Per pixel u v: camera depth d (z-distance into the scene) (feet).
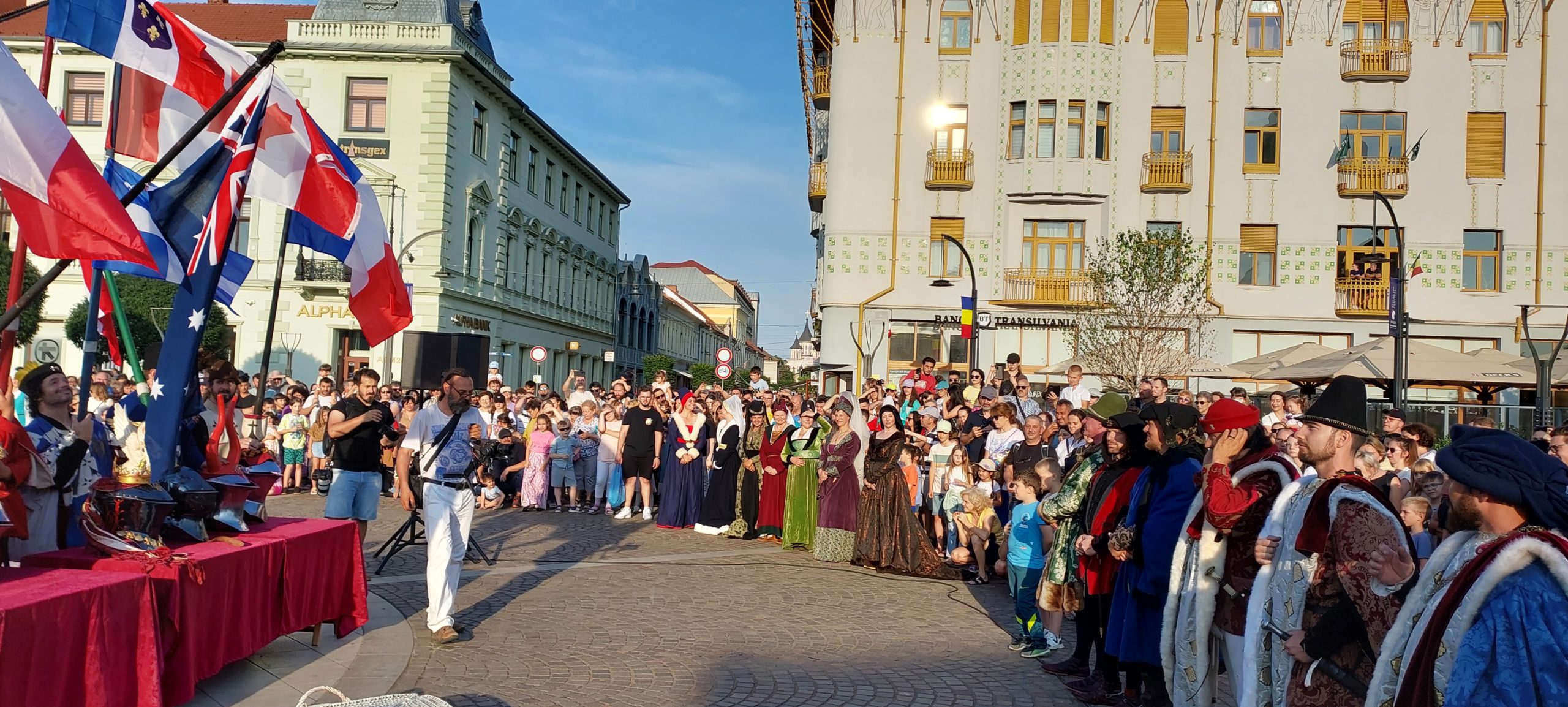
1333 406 12.60
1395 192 89.61
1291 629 12.35
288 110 24.67
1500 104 90.02
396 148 112.37
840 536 37.40
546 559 35.83
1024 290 91.81
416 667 21.09
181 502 17.90
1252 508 14.46
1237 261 91.56
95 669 13.99
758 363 465.47
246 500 20.57
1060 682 21.57
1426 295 90.12
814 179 101.76
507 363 136.36
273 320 24.99
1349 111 91.15
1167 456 18.08
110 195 16.17
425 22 114.52
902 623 27.02
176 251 20.83
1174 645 15.43
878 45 94.63
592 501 55.42
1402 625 10.04
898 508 35.14
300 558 20.35
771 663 22.33
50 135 15.72
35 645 12.87
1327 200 91.04
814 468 40.50
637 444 49.03
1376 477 26.43
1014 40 92.68
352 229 25.90
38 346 109.40
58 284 109.81
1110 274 82.89
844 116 94.63
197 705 17.40
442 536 23.39
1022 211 92.84
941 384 56.24
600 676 20.80
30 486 17.69
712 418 49.06
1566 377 55.36
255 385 66.28
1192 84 91.86
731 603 28.81
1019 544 23.91
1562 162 89.40
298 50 111.14
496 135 128.88
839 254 94.38
